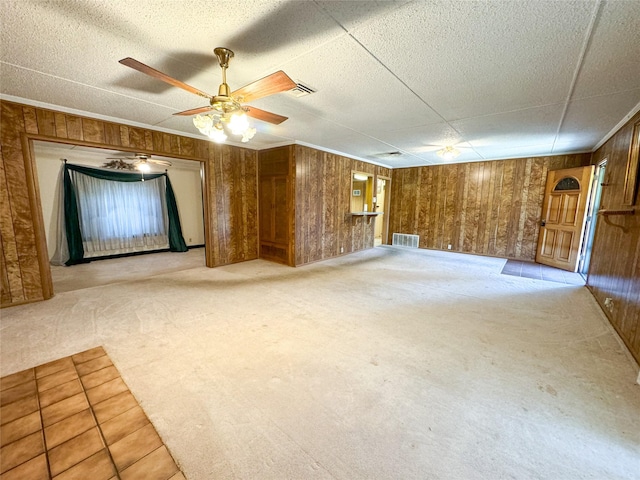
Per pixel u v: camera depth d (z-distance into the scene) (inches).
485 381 75.0
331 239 230.8
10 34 68.9
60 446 53.9
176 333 99.1
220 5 58.4
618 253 112.3
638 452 54.1
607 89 96.0
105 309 119.7
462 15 60.5
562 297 140.4
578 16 59.7
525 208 227.3
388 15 60.8
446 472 50.2
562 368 81.0
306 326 106.1
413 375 77.3
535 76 88.4
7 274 119.4
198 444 55.2
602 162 169.0
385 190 302.8
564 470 50.6
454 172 261.1
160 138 160.2
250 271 186.7
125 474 48.9
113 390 69.7
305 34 68.6
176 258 235.0
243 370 78.5
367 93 104.1
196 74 90.9
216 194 193.5
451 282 165.0
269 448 54.6
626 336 93.7
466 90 100.3
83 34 69.3
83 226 220.7
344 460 52.3
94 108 125.8
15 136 115.6
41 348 88.1
